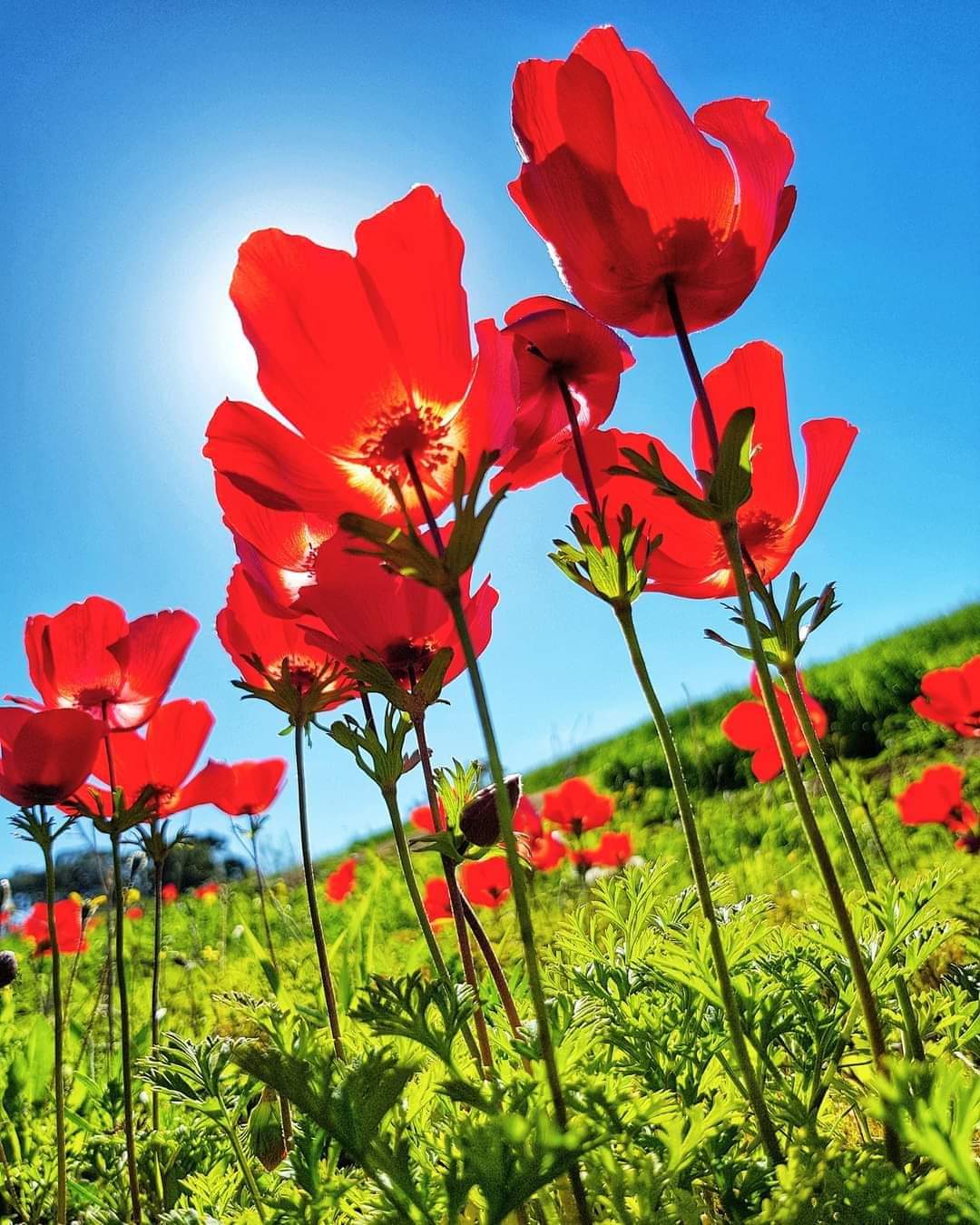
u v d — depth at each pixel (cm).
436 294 14
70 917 58
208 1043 22
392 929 91
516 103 15
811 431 18
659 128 14
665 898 26
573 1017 17
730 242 15
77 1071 43
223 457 15
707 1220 15
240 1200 22
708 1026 19
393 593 18
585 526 17
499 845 18
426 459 15
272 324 14
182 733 31
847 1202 12
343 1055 18
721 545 18
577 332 17
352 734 18
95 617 30
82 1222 25
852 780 55
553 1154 12
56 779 26
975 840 50
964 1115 11
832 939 18
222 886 102
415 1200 13
